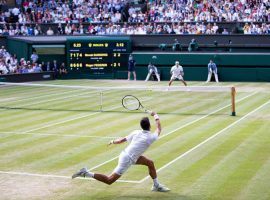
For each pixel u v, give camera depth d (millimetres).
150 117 26562
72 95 36719
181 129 23047
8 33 51031
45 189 14344
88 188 14398
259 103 31359
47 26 52719
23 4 54625
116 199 13406
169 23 52094
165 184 14672
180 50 49562
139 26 52375
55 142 20547
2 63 45969
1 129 23516
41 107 30594
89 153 18562
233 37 49000
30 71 47906
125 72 50281
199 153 18328
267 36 48219
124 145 19812
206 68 48031
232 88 26672
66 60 50594
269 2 52250
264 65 46938
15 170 16375
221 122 24812
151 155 18125
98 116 27016
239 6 52750
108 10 55156
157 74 48000
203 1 54188
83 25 52906
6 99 34719
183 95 35969
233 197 13375
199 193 13781
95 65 50469
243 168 16203
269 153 18188
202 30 50906
